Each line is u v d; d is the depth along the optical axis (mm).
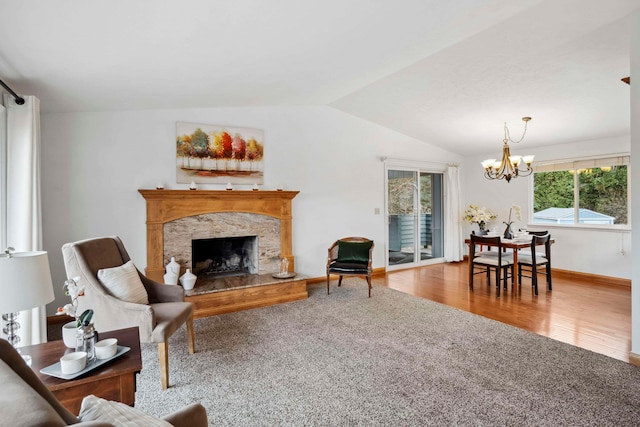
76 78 2672
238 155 4738
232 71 3078
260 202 4777
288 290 4418
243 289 4113
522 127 5281
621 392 2262
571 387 2328
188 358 2805
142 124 4152
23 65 2295
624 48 3076
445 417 2018
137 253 4133
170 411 2100
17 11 1613
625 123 4762
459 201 7215
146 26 1951
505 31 2818
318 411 2090
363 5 2127
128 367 1644
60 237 3775
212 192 4359
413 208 6664
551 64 3428
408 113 5273
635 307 2664
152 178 4211
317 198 5402
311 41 2588
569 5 2455
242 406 2145
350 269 4613
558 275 5816
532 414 2037
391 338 3189
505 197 6660
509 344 3035
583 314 3828
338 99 5000
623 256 5156
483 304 4234
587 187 5594
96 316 2438
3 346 927
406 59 3320
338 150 5590
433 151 6812
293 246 5211
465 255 7484
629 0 2416
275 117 5023
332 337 3223
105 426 660
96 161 3928
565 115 4660
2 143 2689
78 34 1930
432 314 3861
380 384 2389
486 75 3785
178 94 3615
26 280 1603
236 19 2043
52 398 928
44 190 3703
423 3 2215
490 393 2264
